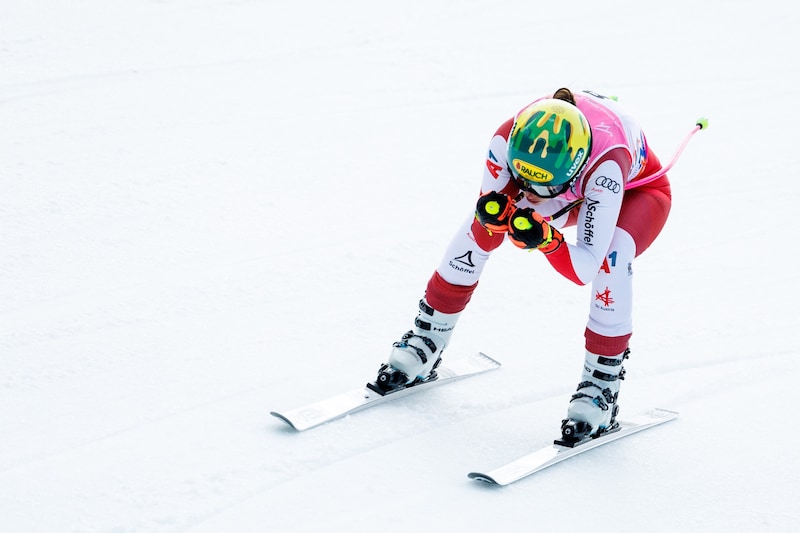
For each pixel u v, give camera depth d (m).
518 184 12.07
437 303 13.95
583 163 11.59
